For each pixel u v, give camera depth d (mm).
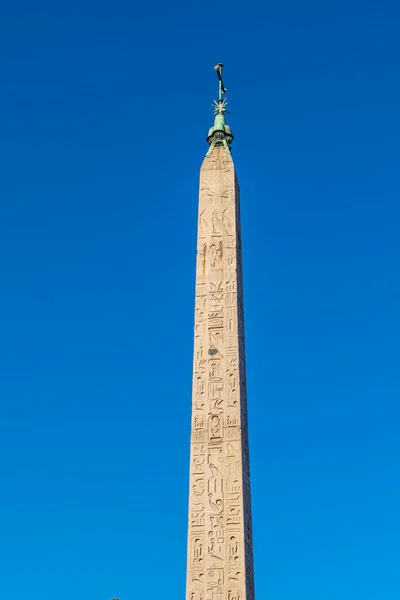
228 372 40125
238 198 45281
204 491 37969
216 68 49250
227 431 39000
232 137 47312
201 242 43438
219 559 36594
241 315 42062
